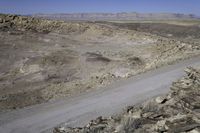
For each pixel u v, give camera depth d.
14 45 46.34
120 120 14.22
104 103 20.14
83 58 42.97
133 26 140.38
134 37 57.38
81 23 62.34
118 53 46.06
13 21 55.81
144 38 56.56
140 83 24.91
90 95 23.33
